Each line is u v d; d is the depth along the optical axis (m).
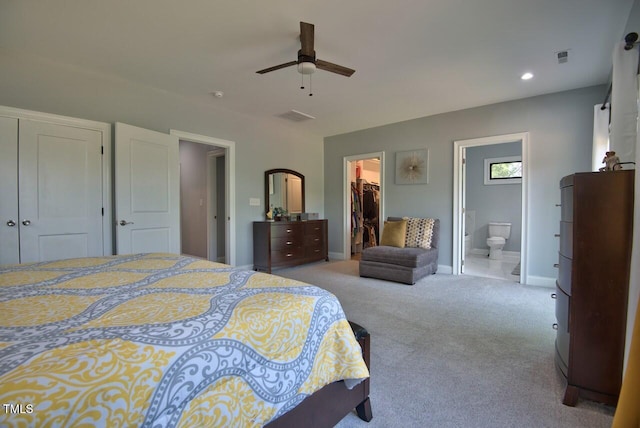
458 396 1.59
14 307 0.98
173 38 2.51
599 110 3.21
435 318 2.69
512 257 6.01
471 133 4.29
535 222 3.84
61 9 2.12
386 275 4.05
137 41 2.55
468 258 5.93
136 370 0.66
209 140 4.15
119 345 0.71
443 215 4.57
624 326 1.42
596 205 1.49
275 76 3.24
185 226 6.13
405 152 4.91
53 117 2.82
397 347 2.14
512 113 3.98
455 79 3.32
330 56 2.81
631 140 2.24
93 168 3.07
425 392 1.63
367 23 2.31
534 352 2.06
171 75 3.21
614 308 1.45
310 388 1.02
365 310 2.90
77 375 0.60
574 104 3.62
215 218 5.53
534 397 1.58
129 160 3.18
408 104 4.13
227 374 0.79
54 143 2.83
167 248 3.53
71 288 1.21
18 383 0.56
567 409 1.49
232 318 0.90
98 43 2.57
